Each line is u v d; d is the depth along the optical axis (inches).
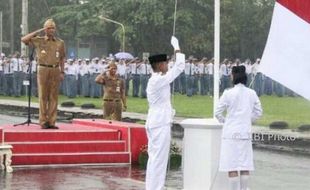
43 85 620.7
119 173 553.0
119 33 2449.6
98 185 487.8
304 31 349.1
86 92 1590.8
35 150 589.3
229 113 385.4
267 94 1685.5
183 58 403.5
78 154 598.2
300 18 350.0
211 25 2442.2
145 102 1435.8
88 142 608.4
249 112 386.3
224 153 385.4
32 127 640.4
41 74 617.0
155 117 407.2
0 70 1625.2
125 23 2488.9
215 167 418.0
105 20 2529.5
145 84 1594.5
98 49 2691.9
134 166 599.5
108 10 2541.8
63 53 628.7
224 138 385.4
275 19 354.0
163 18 2412.6
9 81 1617.9
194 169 424.5
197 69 1678.2
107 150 613.6
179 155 609.9
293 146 787.4
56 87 627.5
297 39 350.0
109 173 552.1
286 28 351.9
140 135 620.4
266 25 2411.4
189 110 1210.0
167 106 410.0
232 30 2428.6
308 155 722.8
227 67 1663.4
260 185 517.7
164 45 2502.5
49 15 2847.0
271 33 354.3
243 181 387.9
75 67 1590.8
